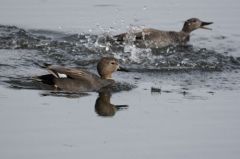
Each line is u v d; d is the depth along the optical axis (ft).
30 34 72.23
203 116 51.31
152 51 71.20
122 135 47.42
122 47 70.95
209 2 85.30
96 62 65.26
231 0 85.61
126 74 62.23
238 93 56.59
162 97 55.57
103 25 76.38
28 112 50.93
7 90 55.67
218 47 72.59
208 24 77.30
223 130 48.70
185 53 70.18
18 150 44.21
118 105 53.57
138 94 56.44
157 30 75.05
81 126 48.70
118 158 43.45
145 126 49.21
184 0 85.56
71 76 57.36
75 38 72.23
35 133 47.09
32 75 59.26
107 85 58.54
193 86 58.75
